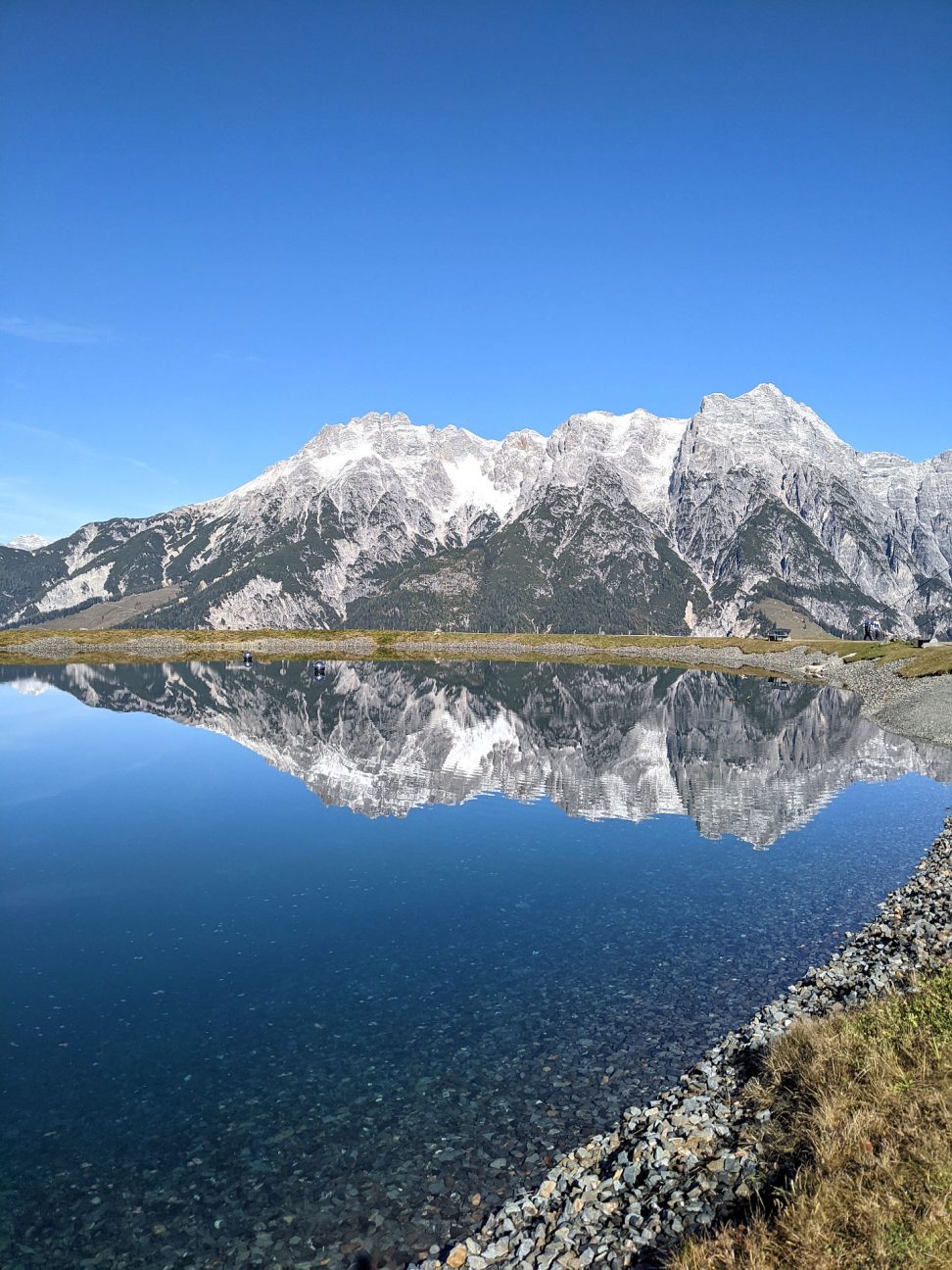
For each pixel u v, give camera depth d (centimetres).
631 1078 1866
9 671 15725
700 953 2595
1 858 3850
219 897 3288
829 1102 1353
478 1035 2100
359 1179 1548
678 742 7612
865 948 2491
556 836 4203
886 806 4809
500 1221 1392
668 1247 1209
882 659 14588
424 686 13675
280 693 12269
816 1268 993
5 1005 2316
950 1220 1009
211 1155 1634
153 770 6206
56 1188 1548
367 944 2759
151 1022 2209
